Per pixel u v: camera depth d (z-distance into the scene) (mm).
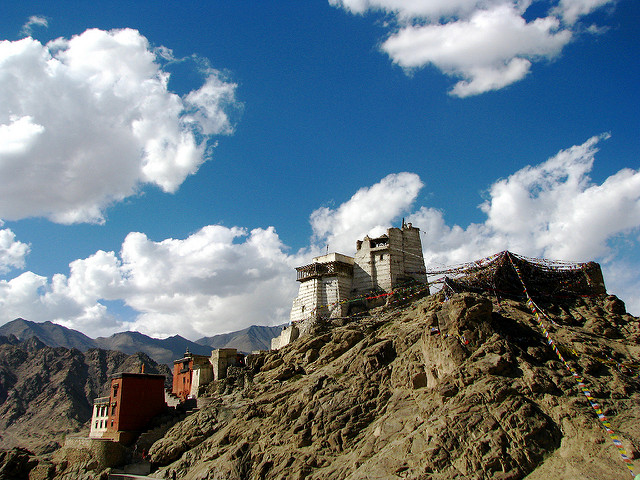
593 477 35969
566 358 48438
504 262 65812
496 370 45875
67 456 72062
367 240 90125
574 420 40938
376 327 71250
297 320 88500
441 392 46219
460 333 50312
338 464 48750
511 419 41500
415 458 41625
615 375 46156
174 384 86000
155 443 67312
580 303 62000
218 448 60125
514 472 38438
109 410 73125
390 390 55062
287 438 54812
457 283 67062
